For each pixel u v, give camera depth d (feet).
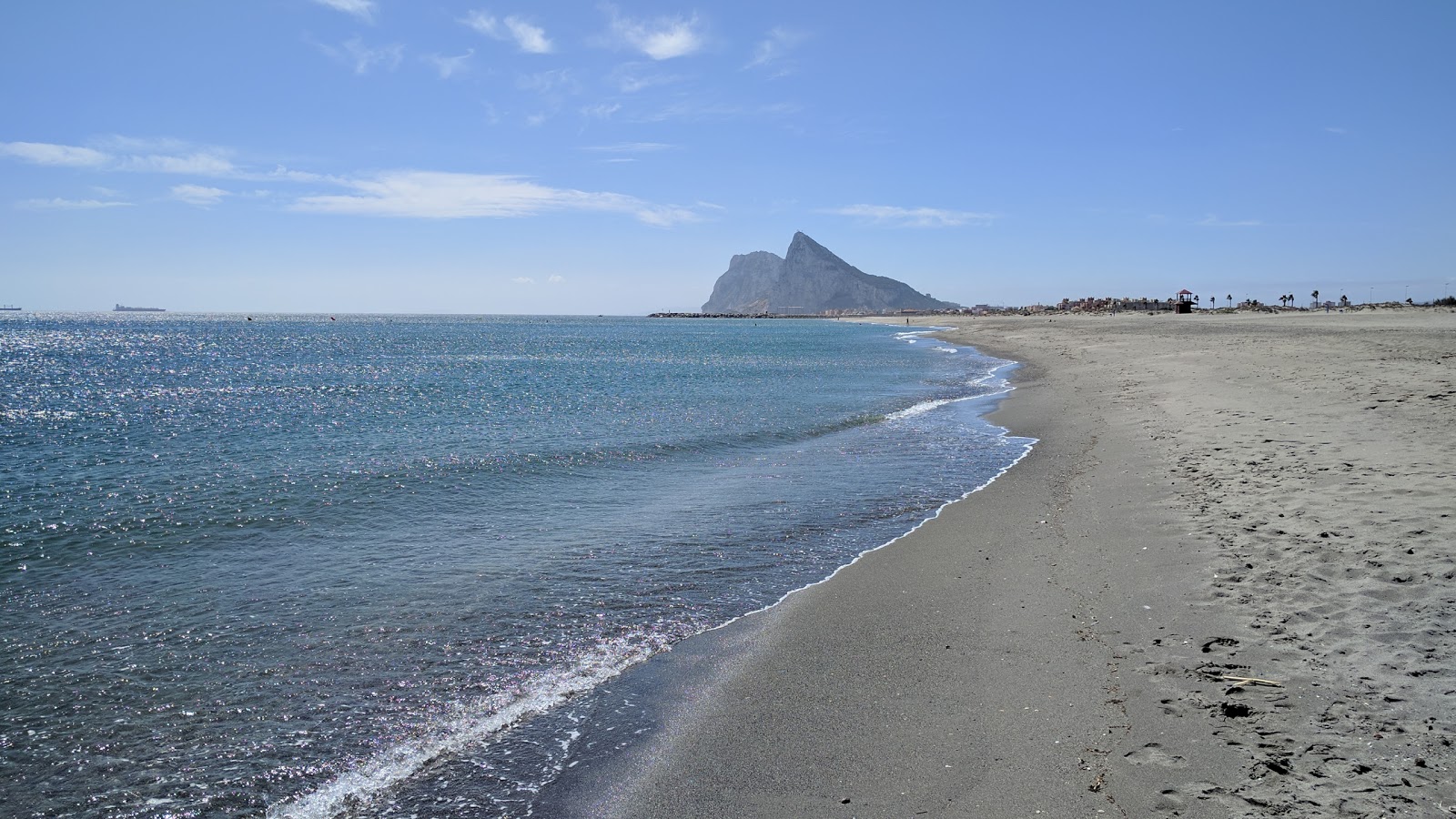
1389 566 22.77
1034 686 18.94
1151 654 19.80
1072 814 13.73
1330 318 222.89
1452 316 223.92
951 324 451.12
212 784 16.48
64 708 19.65
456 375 137.59
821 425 68.18
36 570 30.60
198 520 38.04
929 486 43.78
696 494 42.75
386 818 15.20
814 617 24.86
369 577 29.48
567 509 39.81
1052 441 56.08
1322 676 17.53
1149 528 30.73
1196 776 14.42
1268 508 30.40
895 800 14.73
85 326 501.56
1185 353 116.26
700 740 17.52
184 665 22.03
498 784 16.19
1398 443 38.81
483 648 23.06
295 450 58.18
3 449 60.64
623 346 261.03
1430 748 14.42
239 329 436.35
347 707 19.62
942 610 24.91
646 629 24.35
